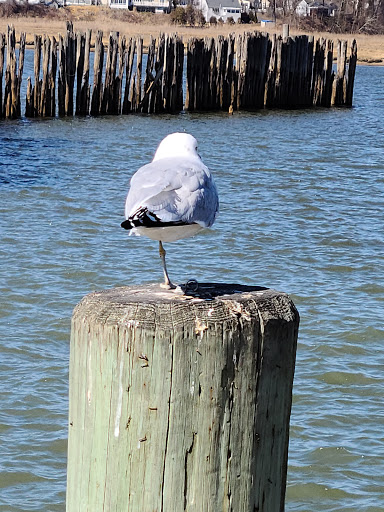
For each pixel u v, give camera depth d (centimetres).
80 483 328
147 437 314
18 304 1113
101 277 1245
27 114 3106
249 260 1370
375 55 7325
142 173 352
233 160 2355
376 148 2736
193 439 316
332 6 10981
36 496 692
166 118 3291
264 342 321
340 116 3666
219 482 321
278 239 1502
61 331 1031
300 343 1020
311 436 802
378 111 3938
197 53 3494
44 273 1246
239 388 319
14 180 1928
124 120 3164
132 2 11375
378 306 1169
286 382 333
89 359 319
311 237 1532
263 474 332
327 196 1912
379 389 909
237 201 1800
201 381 313
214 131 2984
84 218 1593
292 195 1898
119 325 312
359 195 1944
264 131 3045
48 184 1898
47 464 741
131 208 337
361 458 765
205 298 329
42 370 920
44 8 9056
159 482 316
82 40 3166
